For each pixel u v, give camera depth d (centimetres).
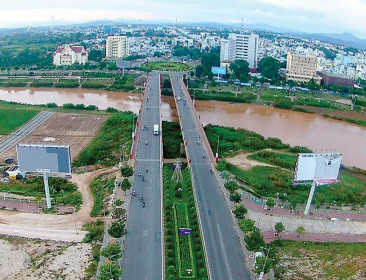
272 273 10112
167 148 18762
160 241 10744
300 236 11975
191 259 10069
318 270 10469
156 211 12262
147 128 19638
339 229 12544
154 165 15538
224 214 12475
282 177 16412
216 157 16775
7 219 12306
